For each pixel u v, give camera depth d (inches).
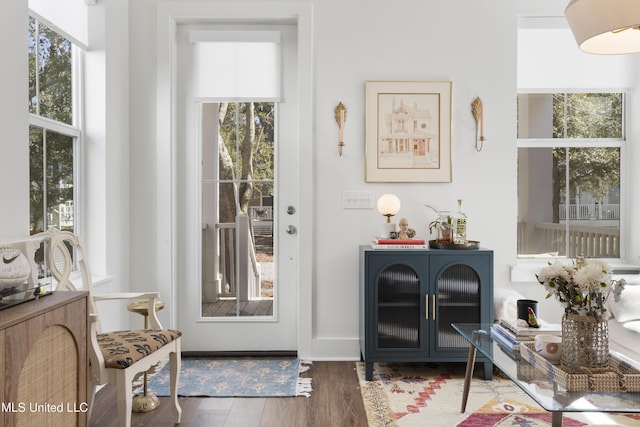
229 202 140.4
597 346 69.0
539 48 140.0
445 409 99.4
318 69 134.3
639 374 65.3
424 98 134.0
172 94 134.8
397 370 124.6
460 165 135.0
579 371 67.7
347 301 134.9
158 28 133.0
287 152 139.9
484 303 117.0
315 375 120.6
